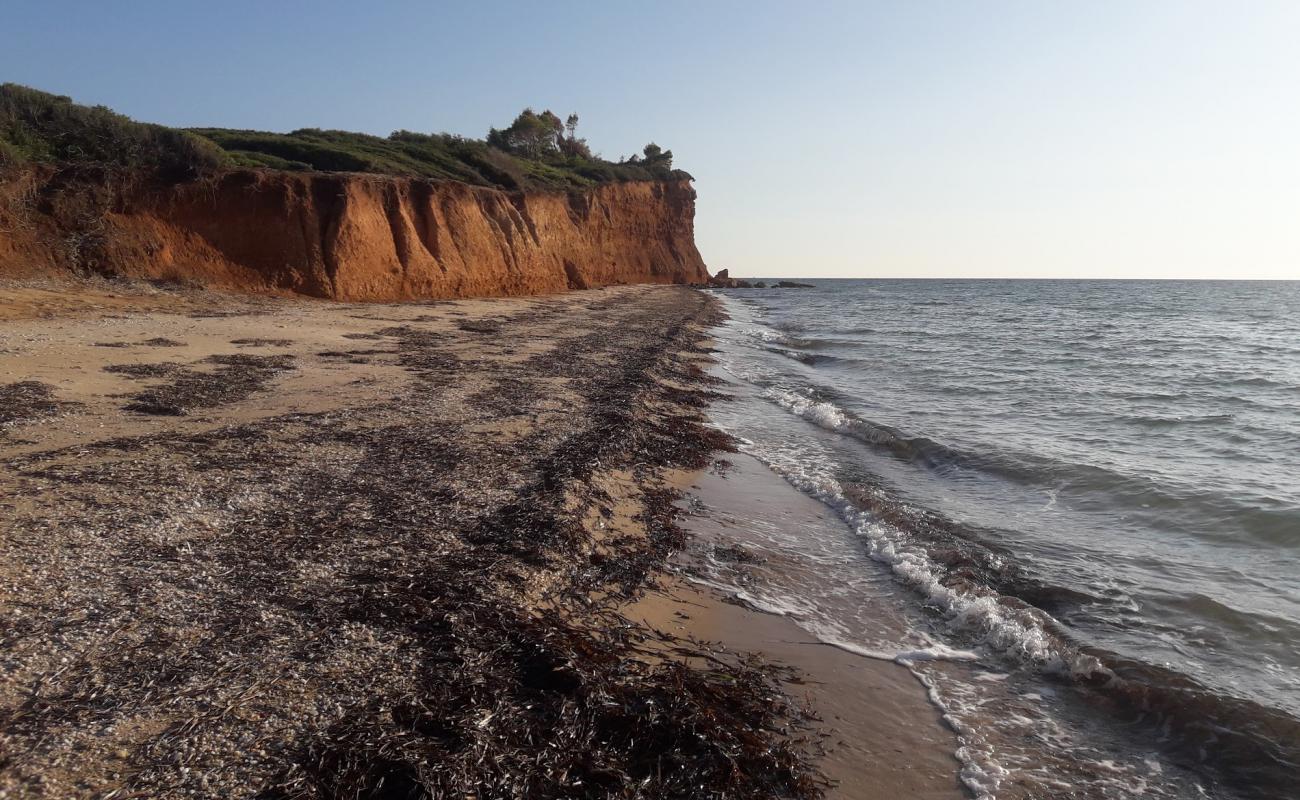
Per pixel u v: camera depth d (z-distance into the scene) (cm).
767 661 618
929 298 9844
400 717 436
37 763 371
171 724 411
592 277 7212
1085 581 812
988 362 2948
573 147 11188
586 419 1350
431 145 5625
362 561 649
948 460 1347
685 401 1791
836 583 797
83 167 2445
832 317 5812
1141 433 1609
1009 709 580
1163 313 6662
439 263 3738
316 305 2781
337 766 389
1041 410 1886
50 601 520
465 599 593
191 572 590
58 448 877
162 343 1672
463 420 1245
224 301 2520
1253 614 733
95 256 2355
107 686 437
